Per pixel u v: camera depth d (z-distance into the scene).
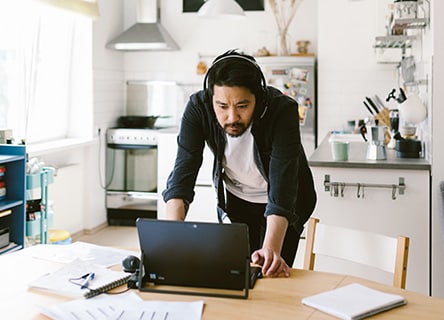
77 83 5.52
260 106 1.95
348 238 2.04
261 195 2.38
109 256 1.98
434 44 3.22
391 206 3.31
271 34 5.97
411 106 3.44
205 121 2.09
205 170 5.27
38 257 1.98
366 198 3.33
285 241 2.43
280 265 1.79
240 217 2.45
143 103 6.32
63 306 1.53
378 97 5.44
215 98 1.84
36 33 4.57
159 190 5.51
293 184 1.97
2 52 4.44
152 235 1.66
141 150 5.75
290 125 2.01
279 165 1.98
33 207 3.92
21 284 1.72
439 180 3.24
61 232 4.45
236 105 1.80
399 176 3.28
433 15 3.22
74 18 5.39
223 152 2.17
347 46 5.57
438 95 3.22
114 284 1.68
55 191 5.04
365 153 3.77
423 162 3.31
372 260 1.98
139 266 1.73
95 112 5.58
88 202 5.55
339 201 3.37
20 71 4.51
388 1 5.15
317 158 3.52
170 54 6.23
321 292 1.64
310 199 2.44
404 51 4.96
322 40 5.61
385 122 4.76
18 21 4.45
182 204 2.03
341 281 1.74
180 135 2.14
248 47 6.03
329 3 5.56
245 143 2.11
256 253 1.83
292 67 5.56
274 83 5.60
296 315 1.47
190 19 6.14
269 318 1.46
